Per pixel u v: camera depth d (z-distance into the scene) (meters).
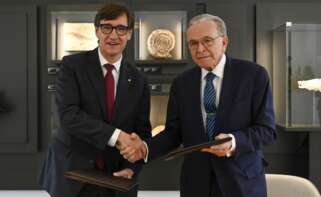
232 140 1.55
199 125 1.69
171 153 1.49
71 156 1.86
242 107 1.65
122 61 1.91
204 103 1.70
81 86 1.84
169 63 3.92
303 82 3.67
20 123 4.01
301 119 3.75
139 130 1.96
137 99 1.89
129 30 1.83
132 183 1.66
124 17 1.79
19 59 3.98
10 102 4.00
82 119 1.77
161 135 1.82
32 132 4.01
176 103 1.81
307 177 3.91
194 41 1.64
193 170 1.71
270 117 1.65
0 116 4.01
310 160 3.66
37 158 4.06
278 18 4.00
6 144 4.03
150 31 3.96
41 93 4.05
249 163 1.66
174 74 3.95
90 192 1.86
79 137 1.79
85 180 1.64
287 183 1.98
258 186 1.66
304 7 3.99
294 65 3.72
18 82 3.99
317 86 3.59
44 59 4.02
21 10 3.96
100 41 1.82
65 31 3.94
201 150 1.58
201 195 1.69
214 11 3.96
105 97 1.85
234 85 1.67
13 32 3.97
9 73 3.99
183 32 3.93
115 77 1.89
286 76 3.73
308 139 3.77
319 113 3.73
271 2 4.00
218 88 1.70
